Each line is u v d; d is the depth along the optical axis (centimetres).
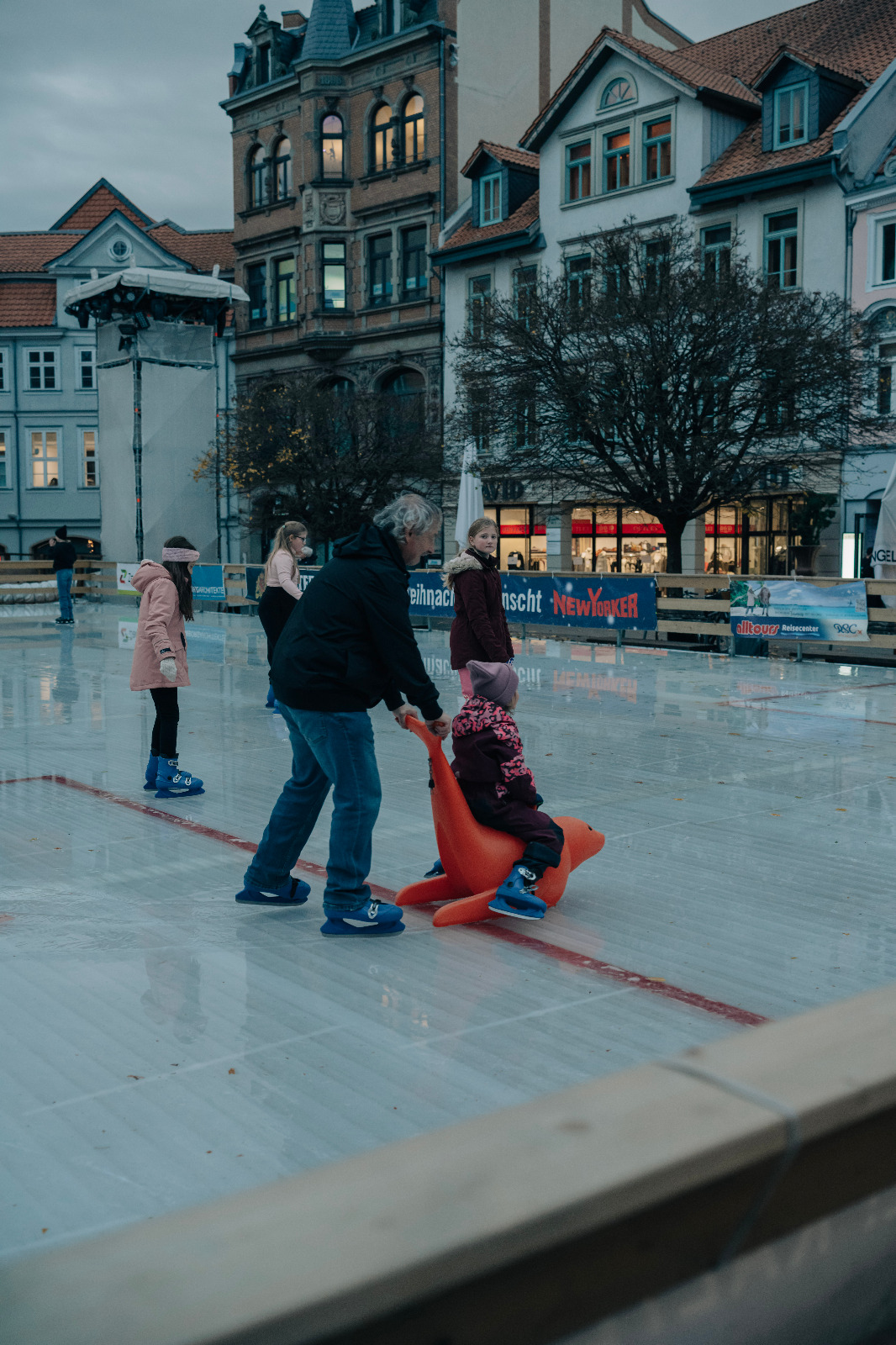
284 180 3706
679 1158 93
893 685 1174
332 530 2827
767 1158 100
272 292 3778
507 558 3114
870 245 2441
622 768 729
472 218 3269
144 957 378
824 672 1294
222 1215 85
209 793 665
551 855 417
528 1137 96
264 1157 246
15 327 4269
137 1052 301
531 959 379
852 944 395
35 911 431
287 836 435
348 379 3619
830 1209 117
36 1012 328
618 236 2259
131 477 2703
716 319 1919
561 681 1198
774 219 2606
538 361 2056
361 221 3534
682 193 2736
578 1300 95
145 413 2669
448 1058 297
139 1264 79
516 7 3491
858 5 2939
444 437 2747
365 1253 80
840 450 2075
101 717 961
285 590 784
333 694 391
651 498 2064
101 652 1536
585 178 2950
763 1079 108
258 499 2967
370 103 3456
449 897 446
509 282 3141
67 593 2095
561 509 2945
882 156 2511
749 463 2083
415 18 3369
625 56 2795
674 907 441
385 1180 90
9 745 828
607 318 1986
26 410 4322
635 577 1536
